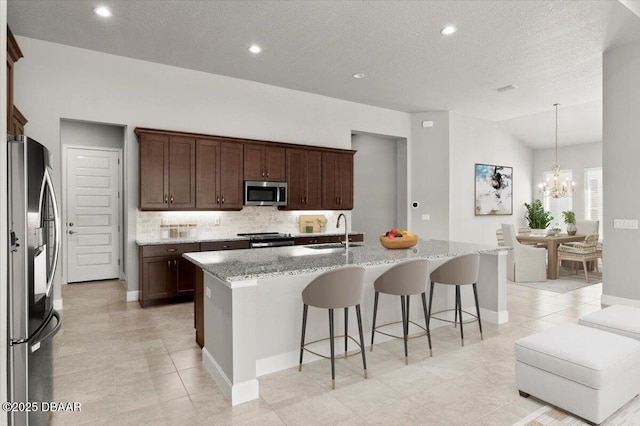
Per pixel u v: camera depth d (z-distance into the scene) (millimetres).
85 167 5977
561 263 7633
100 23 3787
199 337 3230
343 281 2459
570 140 8500
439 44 4180
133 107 4703
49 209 2156
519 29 3832
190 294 4680
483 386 2529
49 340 2092
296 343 2881
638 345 2248
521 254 5969
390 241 3527
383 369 2791
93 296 5016
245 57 4605
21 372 1771
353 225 8227
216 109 5219
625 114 4297
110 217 6168
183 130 5000
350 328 3176
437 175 7094
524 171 8977
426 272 2924
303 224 5898
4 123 1623
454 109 6977
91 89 4461
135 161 4758
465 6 3398
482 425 2084
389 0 3314
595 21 3674
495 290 3857
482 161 7883
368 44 4199
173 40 4164
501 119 7914
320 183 5949
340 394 2430
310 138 6016
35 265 1896
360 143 8117
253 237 5145
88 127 5992
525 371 2344
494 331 3617
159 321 3955
